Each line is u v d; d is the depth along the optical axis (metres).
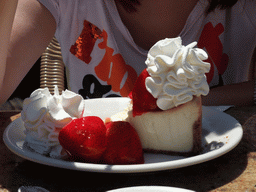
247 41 1.68
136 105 0.82
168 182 0.58
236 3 1.62
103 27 1.56
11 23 0.86
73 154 0.67
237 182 0.58
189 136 0.81
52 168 0.66
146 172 0.60
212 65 1.65
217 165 0.66
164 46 0.80
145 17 1.48
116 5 1.52
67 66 1.65
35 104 0.76
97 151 0.66
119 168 0.56
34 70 2.46
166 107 0.79
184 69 0.76
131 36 1.56
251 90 1.34
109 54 1.58
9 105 2.33
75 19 1.57
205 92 0.81
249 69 1.75
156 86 0.78
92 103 1.04
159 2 1.42
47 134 0.74
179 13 1.48
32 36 1.26
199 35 1.61
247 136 0.83
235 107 1.15
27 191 0.49
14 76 1.17
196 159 0.58
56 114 0.74
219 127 0.87
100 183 0.59
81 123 0.67
